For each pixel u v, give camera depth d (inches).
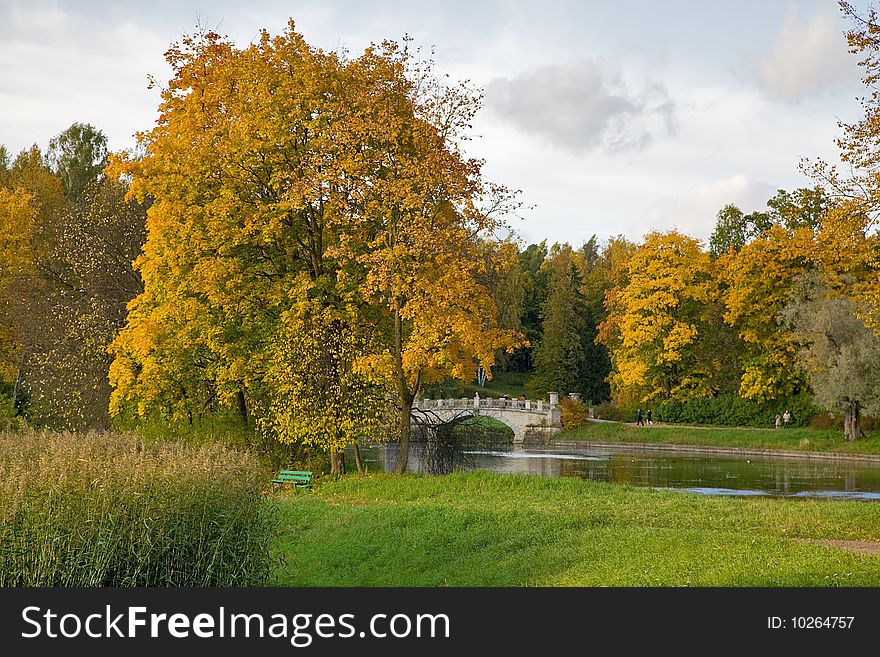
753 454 2234.3
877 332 999.6
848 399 2076.8
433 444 1339.8
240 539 567.5
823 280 2116.1
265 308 1268.5
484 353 1115.9
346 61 1232.2
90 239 1676.9
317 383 1190.3
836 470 1791.3
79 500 484.7
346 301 1223.5
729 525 793.6
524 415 2881.4
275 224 1172.5
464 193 1138.7
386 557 748.0
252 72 1197.7
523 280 4611.2
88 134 3095.5
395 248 1111.0
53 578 470.3
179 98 1278.3
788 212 2431.1
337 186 1154.7
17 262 2028.8
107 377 1497.3
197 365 1304.1
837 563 550.0
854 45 919.7
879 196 925.2
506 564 661.9
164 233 1230.3
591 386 3703.3
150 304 1295.5
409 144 1188.5
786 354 2343.8
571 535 722.2
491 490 1059.9
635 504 919.0
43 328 1711.4
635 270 2669.8
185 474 538.3
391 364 1166.3
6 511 459.8
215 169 1211.9
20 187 2333.9
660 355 2603.3
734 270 2426.2
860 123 943.7
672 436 2513.5
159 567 514.9
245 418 1353.3
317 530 864.9
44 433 635.5
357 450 1304.1
